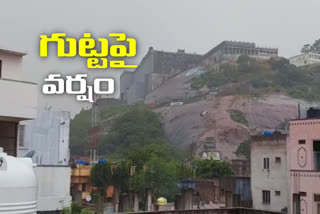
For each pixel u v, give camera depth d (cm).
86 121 13300
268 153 3581
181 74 17725
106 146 11806
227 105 13512
